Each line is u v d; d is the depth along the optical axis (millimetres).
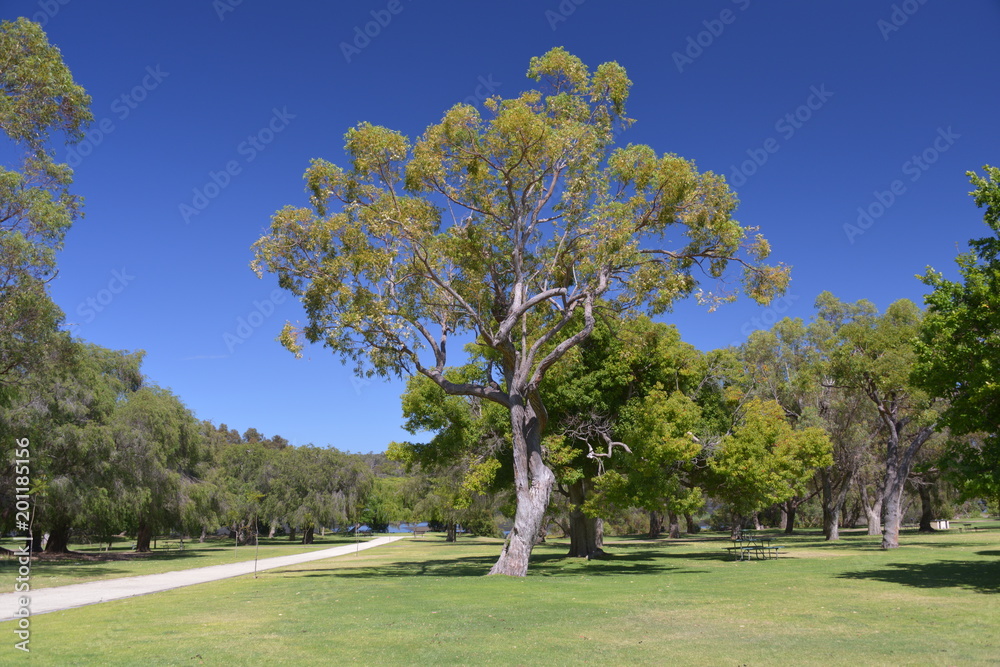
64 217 23984
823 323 50219
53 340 28578
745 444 29859
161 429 44156
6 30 21797
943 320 16906
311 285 22641
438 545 60844
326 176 22547
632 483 27188
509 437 30844
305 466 73438
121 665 8734
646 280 23109
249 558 42875
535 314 28156
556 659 8938
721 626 11562
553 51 22641
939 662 8336
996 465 16344
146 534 55094
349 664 8711
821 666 8258
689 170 22109
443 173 22531
